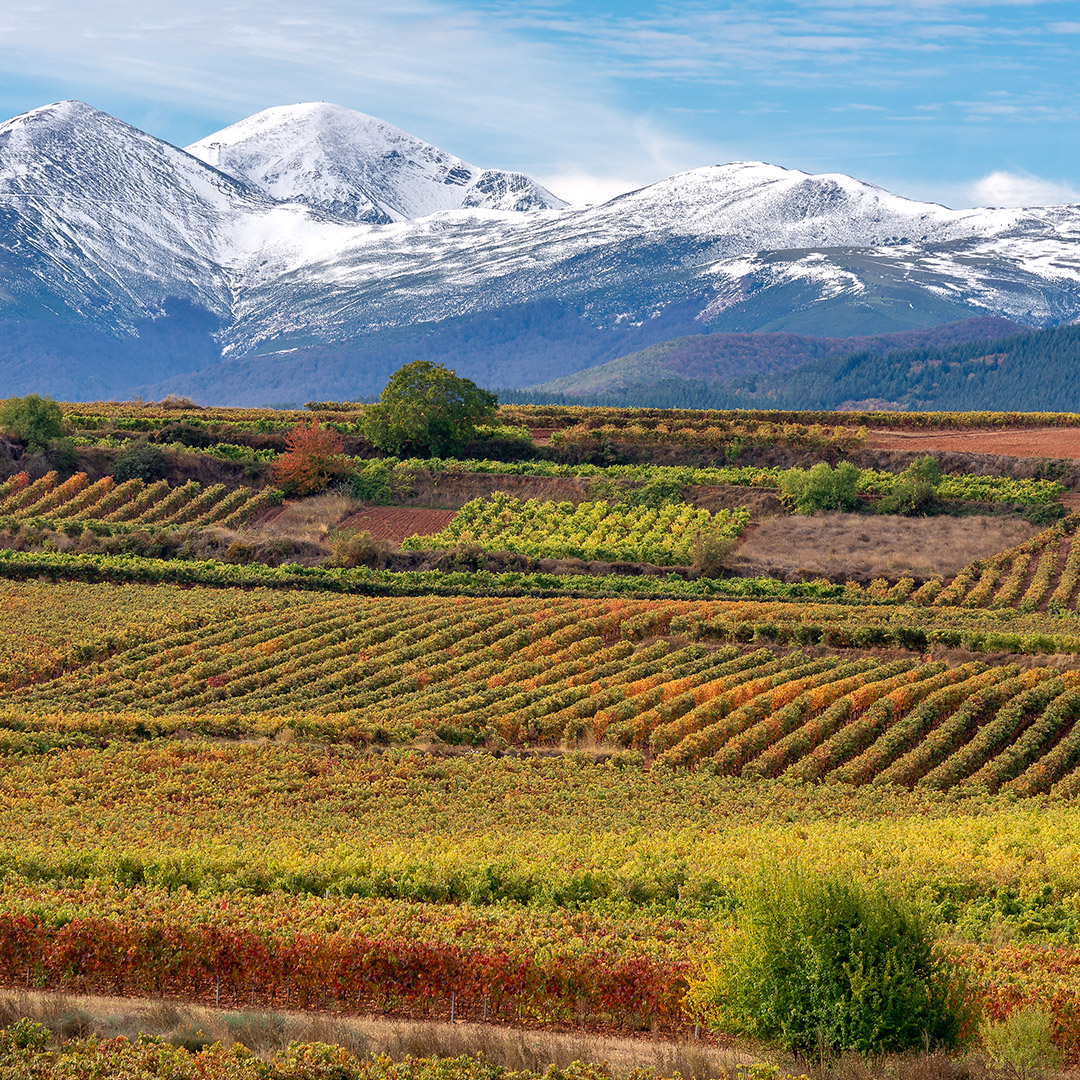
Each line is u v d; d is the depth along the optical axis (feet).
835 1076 64.39
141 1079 62.03
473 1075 64.59
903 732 178.19
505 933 87.71
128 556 268.62
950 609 242.78
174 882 104.06
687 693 192.44
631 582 262.06
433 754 170.60
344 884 104.88
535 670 207.51
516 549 284.41
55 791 144.56
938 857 117.50
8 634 215.92
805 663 212.84
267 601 240.94
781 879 72.43
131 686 196.85
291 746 168.76
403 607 238.48
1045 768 165.99
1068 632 224.33
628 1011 78.18
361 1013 80.53
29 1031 67.41
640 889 105.70
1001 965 84.07
